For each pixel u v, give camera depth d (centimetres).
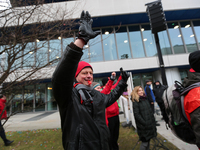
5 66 234
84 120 86
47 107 942
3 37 210
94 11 831
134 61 898
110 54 923
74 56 70
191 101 101
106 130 95
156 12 348
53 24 258
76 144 80
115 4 847
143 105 237
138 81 996
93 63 889
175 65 888
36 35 224
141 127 227
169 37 947
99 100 103
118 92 133
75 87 99
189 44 943
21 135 404
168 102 136
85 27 74
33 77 228
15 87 213
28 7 216
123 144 298
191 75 113
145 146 223
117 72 905
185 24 973
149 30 964
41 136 387
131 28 962
